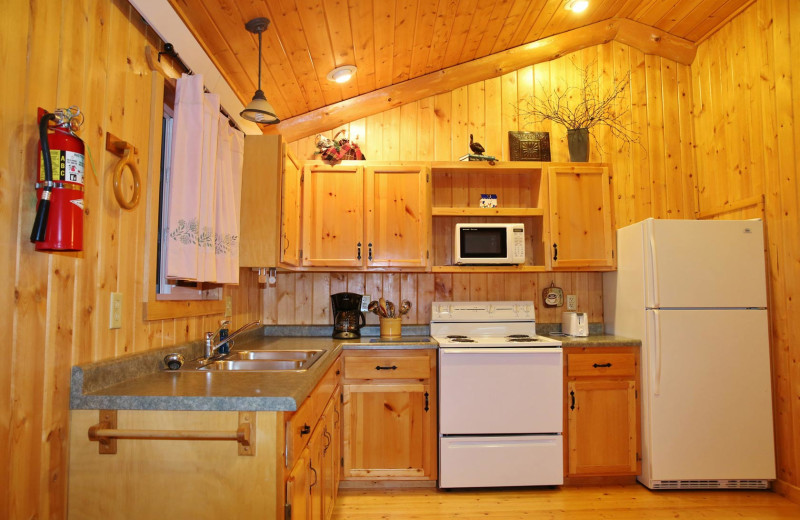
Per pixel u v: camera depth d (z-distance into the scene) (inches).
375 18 93.0
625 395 107.6
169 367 64.7
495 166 120.3
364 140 130.0
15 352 41.1
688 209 130.1
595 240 118.9
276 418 48.5
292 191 105.6
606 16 129.3
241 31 81.9
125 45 58.3
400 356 106.0
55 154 42.3
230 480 48.3
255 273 119.1
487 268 118.2
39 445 44.1
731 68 118.3
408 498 100.8
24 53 41.8
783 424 103.6
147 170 63.4
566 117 132.5
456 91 131.9
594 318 129.1
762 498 100.3
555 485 107.4
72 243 42.6
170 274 61.2
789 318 102.5
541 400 104.3
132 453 48.6
